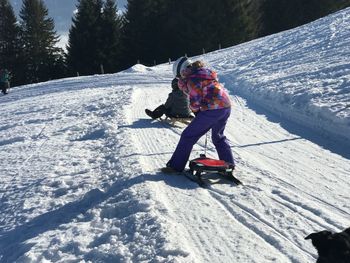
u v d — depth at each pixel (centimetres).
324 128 897
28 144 1083
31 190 717
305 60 1659
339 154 762
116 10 5800
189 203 592
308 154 775
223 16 5547
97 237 520
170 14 5666
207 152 835
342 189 611
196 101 674
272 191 619
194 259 450
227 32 5578
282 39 2619
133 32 5741
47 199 671
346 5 5934
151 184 656
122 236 513
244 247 475
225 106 673
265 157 777
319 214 538
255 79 1534
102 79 2822
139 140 961
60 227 560
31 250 506
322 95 1048
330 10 5875
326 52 1689
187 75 681
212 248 476
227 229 518
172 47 5669
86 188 691
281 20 6106
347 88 1055
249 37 5731
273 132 945
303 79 1293
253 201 587
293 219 529
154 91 1800
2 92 3048
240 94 1468
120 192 635
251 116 1120
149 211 563
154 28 5709
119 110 1346
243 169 720
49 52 6444
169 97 1102
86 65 5756
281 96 1170
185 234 509
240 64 2202
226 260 452
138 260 459
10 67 6328
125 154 849
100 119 1266
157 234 500
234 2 5553
